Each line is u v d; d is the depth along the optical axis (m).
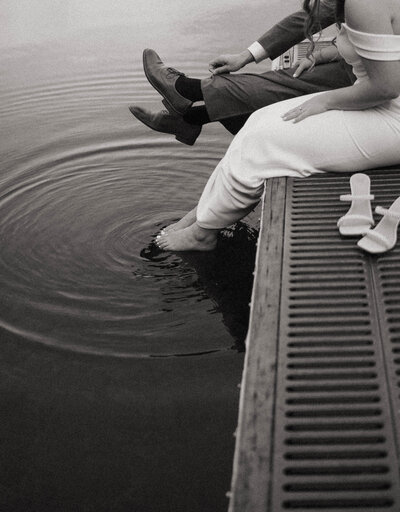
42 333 3.18
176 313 3.26
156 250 3.64
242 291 3.36
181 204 4.05
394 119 3.00
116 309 3.30
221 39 6.22
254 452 1.82
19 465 2.59
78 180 4.36
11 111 5.32
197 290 3.38
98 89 5.58
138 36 6.50
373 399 1.96
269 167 3.12
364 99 2.96
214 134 4.84
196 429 2.68
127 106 5.28
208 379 2.90
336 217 2.80
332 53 3.58
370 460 1.79
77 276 3.52
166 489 2.46
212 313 3.25
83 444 2.65
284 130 3.07
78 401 2.83
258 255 2.60
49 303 3.35
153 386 2.88
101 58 6.11
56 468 2.57
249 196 3.22
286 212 2.86
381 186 2.98
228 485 2.46
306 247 2.62
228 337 3.11
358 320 2.25
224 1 7.21
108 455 2.60
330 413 1.93
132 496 2.44
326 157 3.06
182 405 2.78
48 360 3.03
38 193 4.23
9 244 3.79
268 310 2.31
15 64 6.13
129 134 4.88
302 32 3.66
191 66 5.66
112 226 3.88
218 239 3.71
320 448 1.82
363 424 1.89
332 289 2.41
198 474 2.50
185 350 3.05
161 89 3.62
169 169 4.43
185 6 7.20
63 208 4.07
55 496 2.46
